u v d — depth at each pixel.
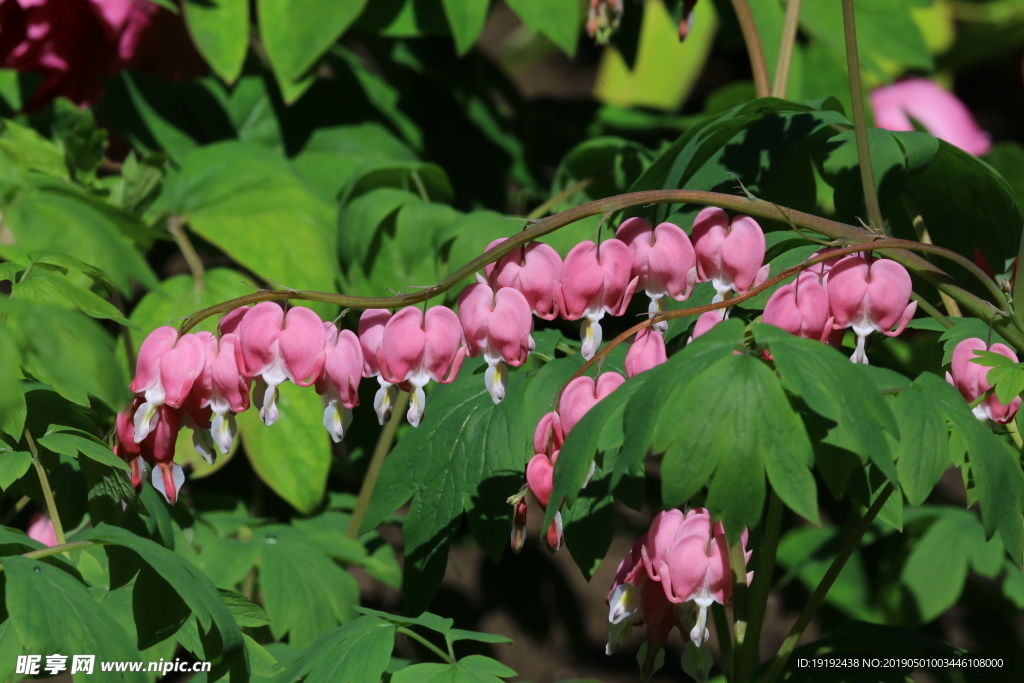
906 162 1.25
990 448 1.15
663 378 1.13
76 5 1.48
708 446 1.12
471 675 1.19
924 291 1.30
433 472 1.24
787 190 1.29
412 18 1.54
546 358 1.27
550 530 1.16
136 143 1.60
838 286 1.16
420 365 1.15
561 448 1.14
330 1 1.45
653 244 1.16
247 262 1.39
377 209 1.37
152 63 1.69
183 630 1.19
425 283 1.37
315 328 1.15
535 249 1.16
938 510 1.72
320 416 1.38
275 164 1.50
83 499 1.26
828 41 1.51
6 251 1.22
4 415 1.16
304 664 1.20
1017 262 1.19
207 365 1.15
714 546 1.15
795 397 1.15
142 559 1.17
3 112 1.62
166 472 1.16
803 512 1.12
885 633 1.29
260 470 1.36
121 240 1.13
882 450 1.12
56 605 1.14
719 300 1.19
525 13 1.40
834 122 1.26
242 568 1.34
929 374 1.17
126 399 1.12
